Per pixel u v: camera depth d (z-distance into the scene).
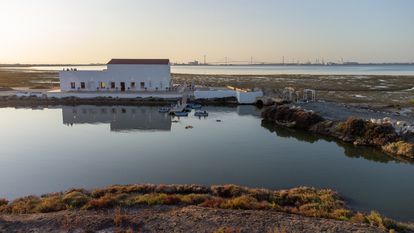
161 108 64.81
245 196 21.69
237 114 62.16
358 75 188.12
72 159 33.62
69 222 17.52
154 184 25.17
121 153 35.81
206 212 18.88
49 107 68.00
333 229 16.80
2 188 25.92
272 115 55.09
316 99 73.12
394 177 27.97
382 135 38.72
